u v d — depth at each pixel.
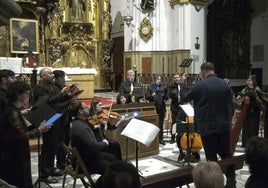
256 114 8.88
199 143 7.19
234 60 20.17
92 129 5.50
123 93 9.04
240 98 9.19
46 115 4.78
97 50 19.97
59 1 18.84
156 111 9.28
